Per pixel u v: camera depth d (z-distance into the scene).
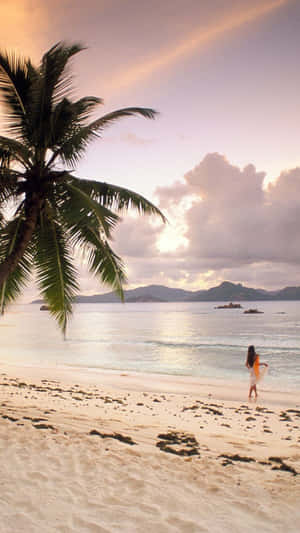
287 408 13.69
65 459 5.07
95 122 9.22
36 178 8.65
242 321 95.94
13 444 5.64
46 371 23.28
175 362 27.92
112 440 6.41
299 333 55.72
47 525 3.25
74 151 9.35
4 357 31.09
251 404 14.30
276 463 5.89
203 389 17.81
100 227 8.18
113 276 9.54
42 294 9.55
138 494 4.06
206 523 3.47
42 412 9.52
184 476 4.74
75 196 8.54
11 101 9.02
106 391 16.36
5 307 9.88
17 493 3.86
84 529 3.23
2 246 8.75
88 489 4.10
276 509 3.83
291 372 23.25
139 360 29.11
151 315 153.88
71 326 79.75
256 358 15.36
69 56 8.91
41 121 9.05
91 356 31.50
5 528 3.14
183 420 10.29
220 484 4.52
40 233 9.59
